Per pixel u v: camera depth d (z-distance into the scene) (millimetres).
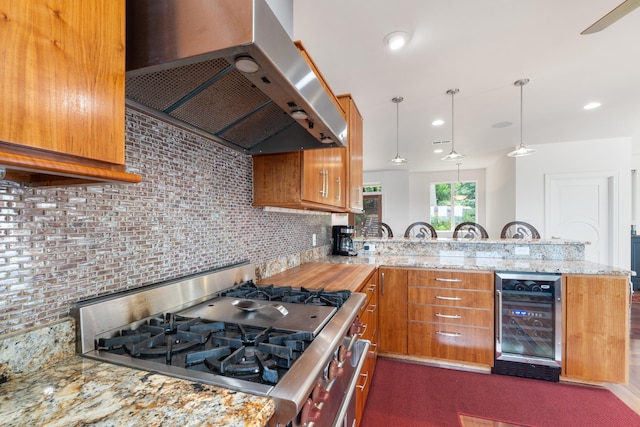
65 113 516
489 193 6969
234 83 997
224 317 1091
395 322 2521
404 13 1709
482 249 2906
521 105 3098
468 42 1988
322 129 1239
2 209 708
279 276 2014
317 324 1027
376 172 7961
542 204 4805
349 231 3262
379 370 2367
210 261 1447
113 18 608
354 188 2527
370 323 2096
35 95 474
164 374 711
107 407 580
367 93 2783
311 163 1794
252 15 626
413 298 2480
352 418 1348
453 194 7820
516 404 1920
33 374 717
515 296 2250
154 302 1076
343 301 1366
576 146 4617
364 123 3697
